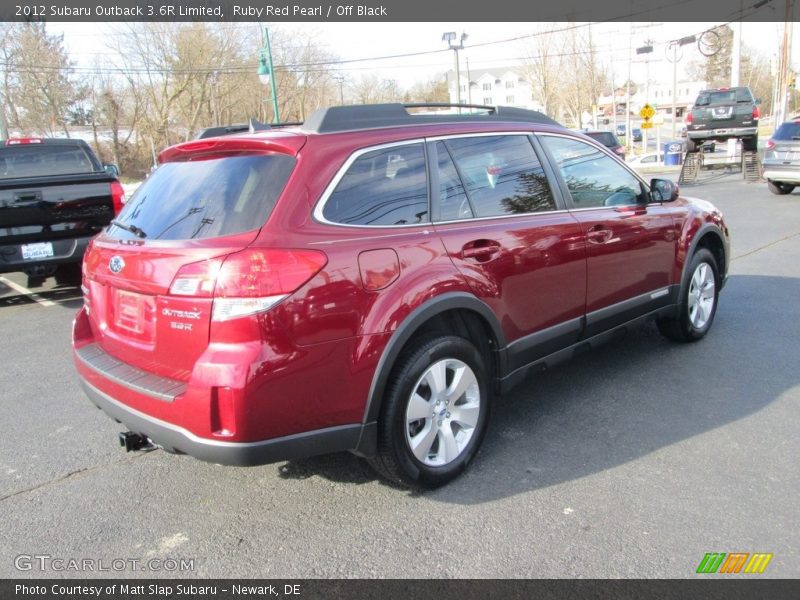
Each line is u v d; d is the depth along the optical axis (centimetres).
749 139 1942
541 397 432
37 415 434
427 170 328
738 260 841
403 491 324
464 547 277
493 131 366
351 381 279
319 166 287
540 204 380
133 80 4981
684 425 380
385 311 286
